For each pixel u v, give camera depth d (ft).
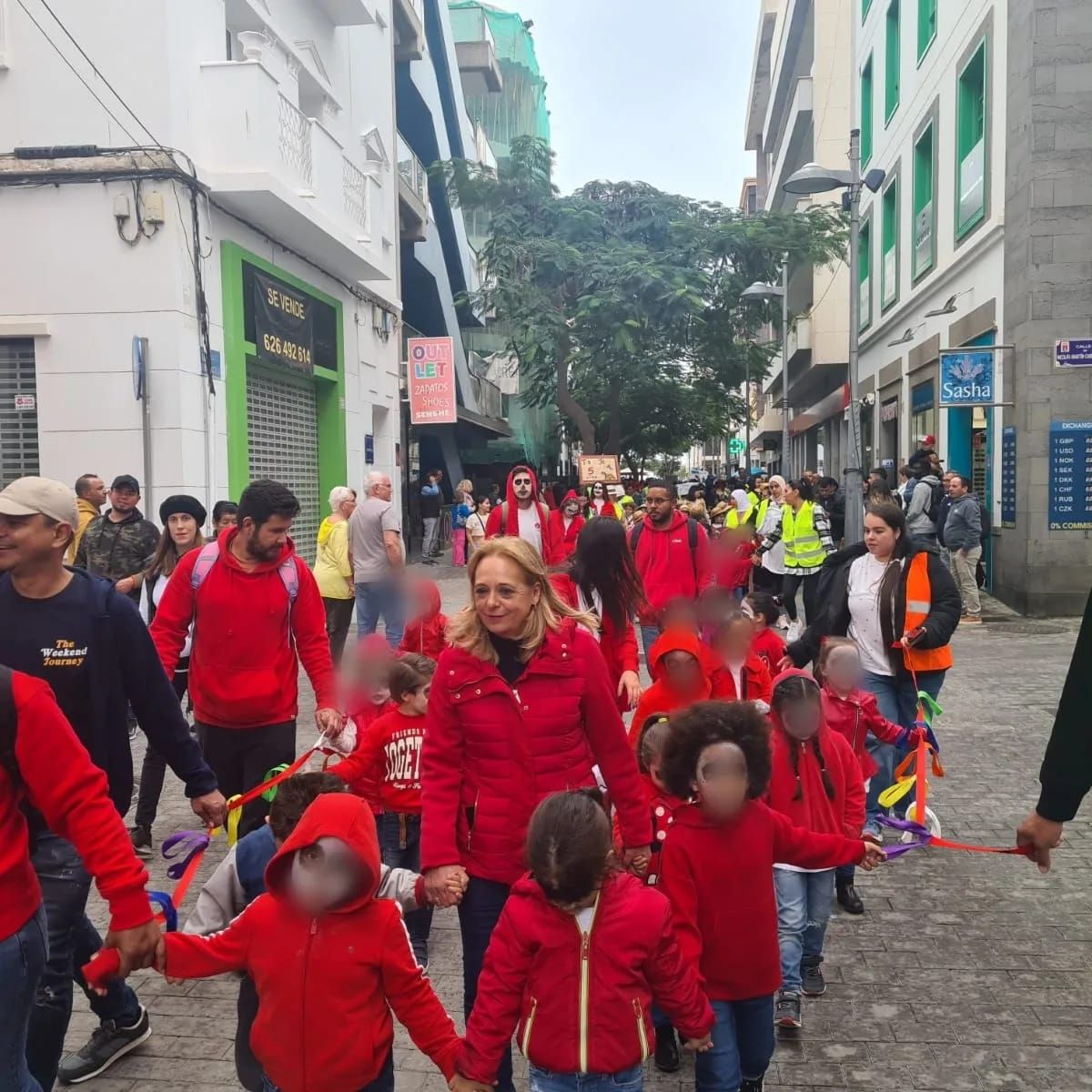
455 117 93.40
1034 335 42.78
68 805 8.16
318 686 15.72
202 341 36.47
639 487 103.30
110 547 25.27
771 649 18.76
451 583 61.77
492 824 10.26
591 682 10.49
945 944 14.76
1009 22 45.57
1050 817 9.04
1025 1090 11.17
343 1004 8.47
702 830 9.95
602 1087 8.61
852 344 53.01
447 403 69.77
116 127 34.86
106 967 8.21
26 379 35.29
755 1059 10.34
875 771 15.99
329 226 44.45
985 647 37.58
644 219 76.13
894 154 73.10
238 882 10.02
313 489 51.78
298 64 46.52
